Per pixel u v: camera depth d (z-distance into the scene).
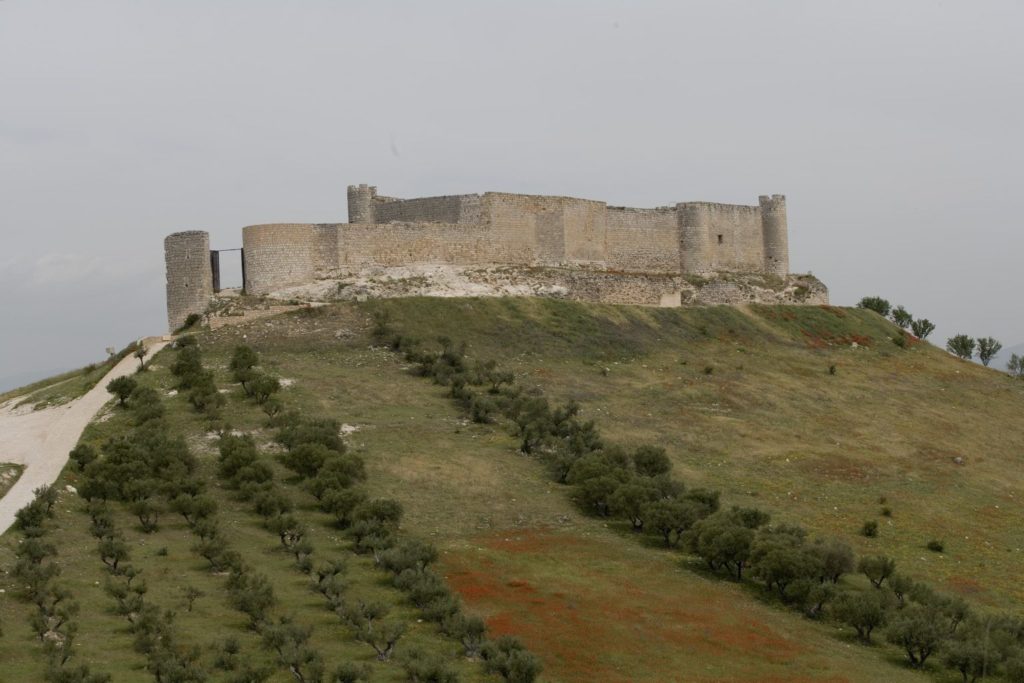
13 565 54.69
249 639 50.19
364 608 53.41
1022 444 102.19
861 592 66.19
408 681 47.53
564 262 127.62
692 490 75.81
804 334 128.12
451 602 55.62
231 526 64.81
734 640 56.97
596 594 60.97
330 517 68.19
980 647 56.09
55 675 42.84
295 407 86.50
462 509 71.81
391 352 101.62
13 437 81.62
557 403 95.50
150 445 72.19
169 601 53.19
